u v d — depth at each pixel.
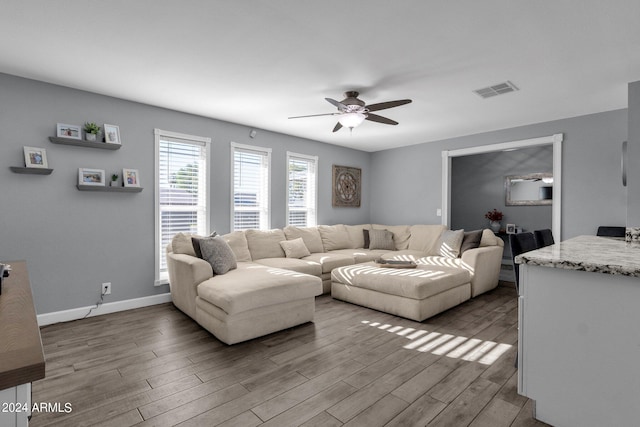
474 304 4.01
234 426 1.71
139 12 2.12
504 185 7.40
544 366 1.67
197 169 4.35
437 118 4.44
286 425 1.71
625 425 1.45
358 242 5.99
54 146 3.29
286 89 3.43
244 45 2.54
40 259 3.22
